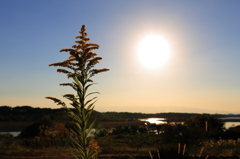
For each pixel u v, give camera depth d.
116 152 18.91
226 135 33.62
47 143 21.27
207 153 16.84
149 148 20.14
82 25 5.36
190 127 18.47
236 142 22.25
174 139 18.33
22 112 73.06
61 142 20.61
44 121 32.91
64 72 5.01
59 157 16.98
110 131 41.59
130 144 24.83
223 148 19.39
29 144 23.41
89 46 5.27
